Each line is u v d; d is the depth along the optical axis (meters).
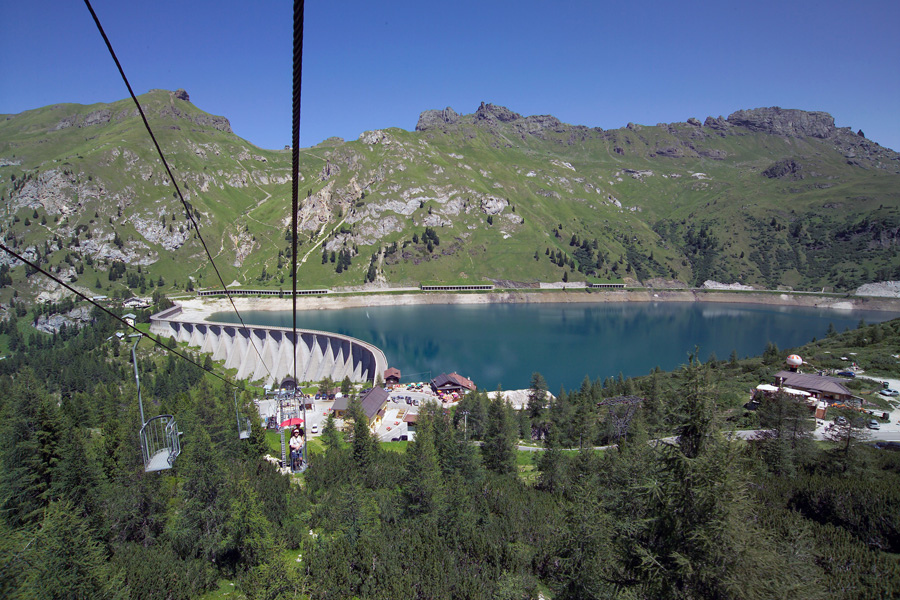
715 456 21.78
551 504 54.22
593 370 189.50
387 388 147.25
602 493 41.09
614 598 24.89
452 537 46.84
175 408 82.19
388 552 43.38
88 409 91.25
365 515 48.31
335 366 190.38
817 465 66.62
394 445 95.19
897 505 45.69
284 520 49.19
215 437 66.62
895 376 117.19
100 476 49.16
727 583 19.94
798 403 68.81
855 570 37.03
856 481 53.88
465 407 102.69
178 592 38.03
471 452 63.88
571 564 32.19
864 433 64.94
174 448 39.06
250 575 39.62
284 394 103.62
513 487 61.06
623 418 93.69
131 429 61.06
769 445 65.94
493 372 187.62
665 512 22.39
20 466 48.78
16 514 46.66
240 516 45.31
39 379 169.62
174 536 46.09
